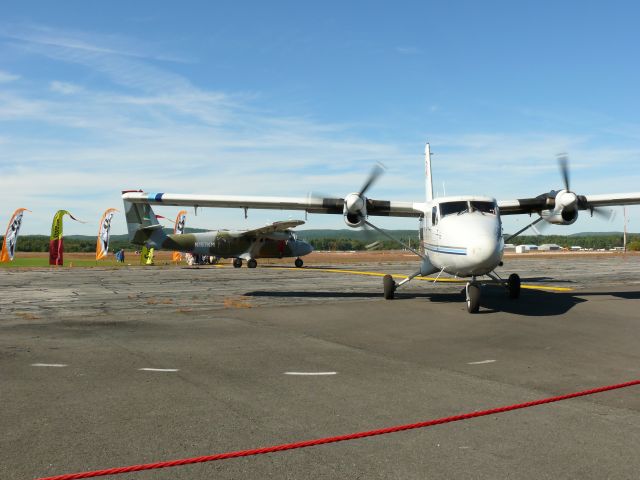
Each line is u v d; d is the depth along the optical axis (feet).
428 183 67.97
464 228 46.06
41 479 13.62
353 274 105.19
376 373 25.14
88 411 19.29
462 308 49.11
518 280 54.24
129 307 51.16
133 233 127.85
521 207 60.59
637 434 16.74
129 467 14.38
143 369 25.90
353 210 56.03
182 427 17.61
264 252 137.49
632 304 50.47
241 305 51.78
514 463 14.58
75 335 35.58
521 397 21.01
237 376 24.57
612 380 23.61
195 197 62.59
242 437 16.70
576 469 14.16
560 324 39.52
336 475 13.91
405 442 16.20
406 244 57.62
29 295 62.69
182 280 87.61
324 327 39.19
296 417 18.67
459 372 25.29
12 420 18.25
